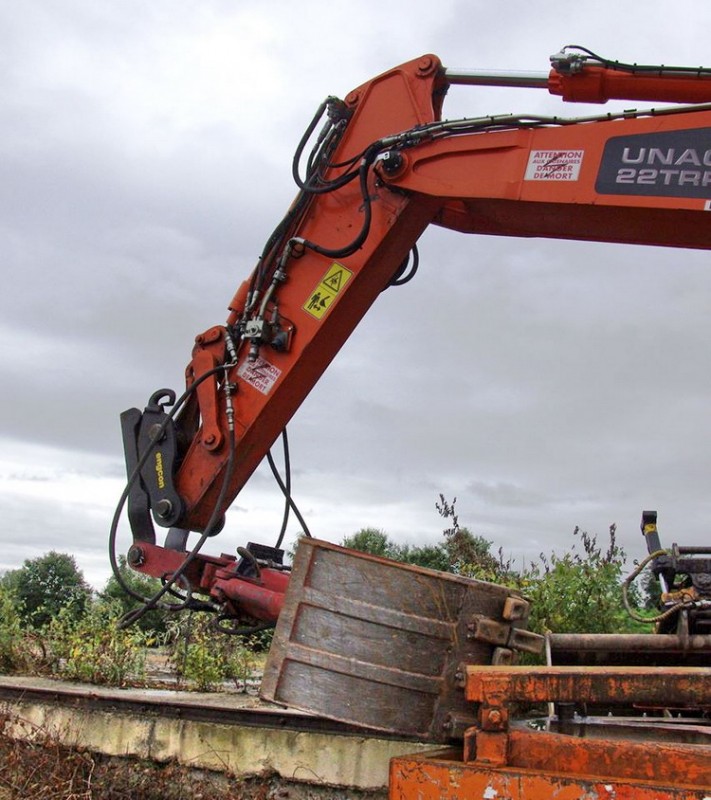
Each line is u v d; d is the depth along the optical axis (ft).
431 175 16.53
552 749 10.43
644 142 15.03
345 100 17.97
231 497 18.17
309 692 12.42
